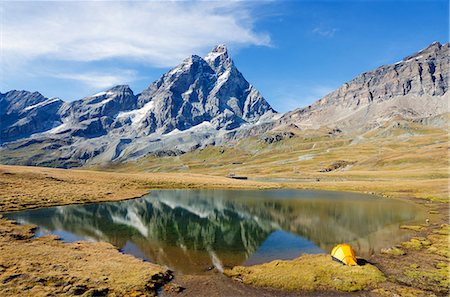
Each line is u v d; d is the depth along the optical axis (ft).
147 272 116.98
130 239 175.22
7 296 91.91
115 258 133.80
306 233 191.21
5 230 175.32
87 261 126.31
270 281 113.29
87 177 479.41
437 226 199.31
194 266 131.64
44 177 413.59
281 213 262.06
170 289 106.73
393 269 124.26
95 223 213.87
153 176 604.08
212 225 216.74
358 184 505.66
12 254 127.44
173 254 148.46
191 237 181.98
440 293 102.99
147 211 268.41
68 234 181.68
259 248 160.15
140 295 99.81
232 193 419.95
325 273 119.85
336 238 177.99
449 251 144.05
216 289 107.76
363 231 192.75
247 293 105.09
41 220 215.72
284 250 156.46
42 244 150.92
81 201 301.22
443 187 394.73
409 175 588.50
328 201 332.60
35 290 96.53
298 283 111.45
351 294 104.12
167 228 205.67
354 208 281.95
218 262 137.28
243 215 254.27
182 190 454.40
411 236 176.14
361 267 124.26
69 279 106.01
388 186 451.53
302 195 393.09
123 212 258.57
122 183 466.70
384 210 268.82
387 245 159.53
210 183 539.70
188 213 262.88
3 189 312.50
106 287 102.42
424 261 132.57
